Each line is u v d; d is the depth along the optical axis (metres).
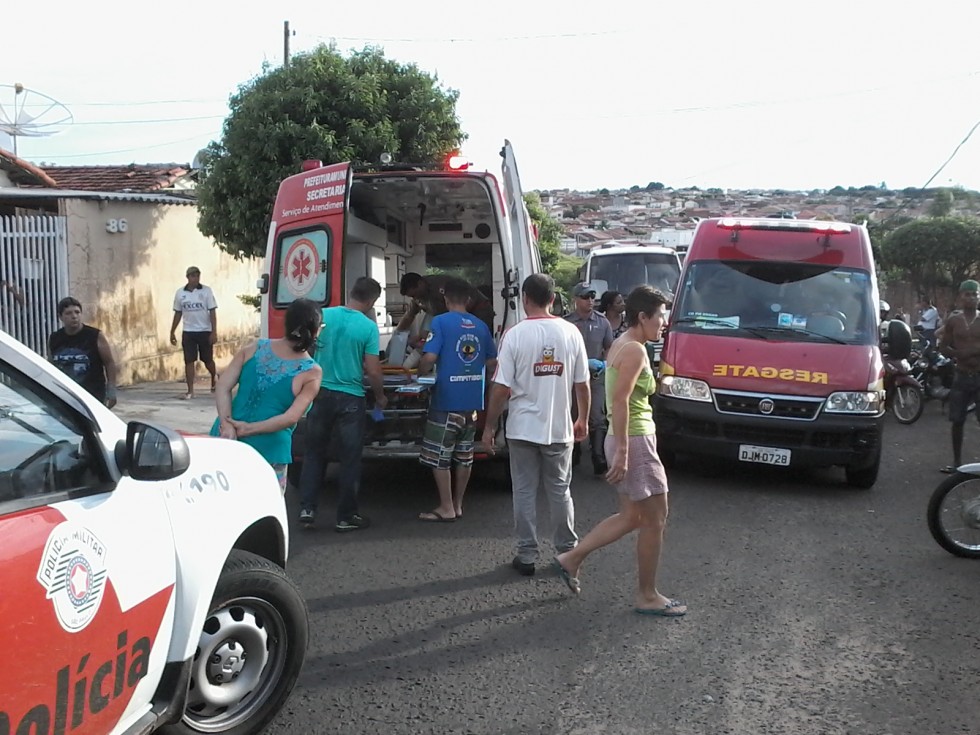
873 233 33.22
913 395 12.82
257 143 14.05
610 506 7.70
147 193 16.39
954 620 5.22
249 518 3.74
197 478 3.54
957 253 29.98
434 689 4.34
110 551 2.90
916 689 4.36
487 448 5.90
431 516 7.17
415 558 6.25
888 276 32.31
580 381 5.90
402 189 8.89
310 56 14.69
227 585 3.63
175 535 3.28
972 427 12.67
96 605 2.81
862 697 4.27
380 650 4.77
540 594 5.57
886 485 8.66
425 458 7.10
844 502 7.93
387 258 10.56
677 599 5.51
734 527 7.07
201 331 13.11
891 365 12.93
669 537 6.77
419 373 7.04
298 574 5.93
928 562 6.28
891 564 6.23
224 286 18.28
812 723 4.03
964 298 9.06
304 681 4.41
